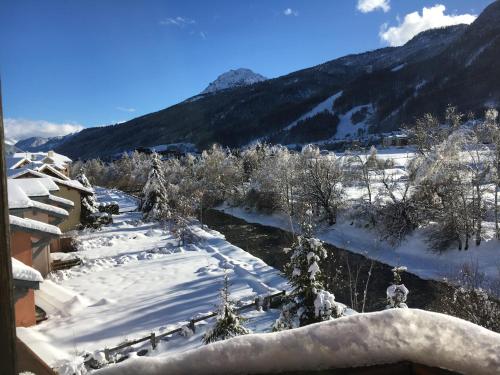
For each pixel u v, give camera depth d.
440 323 1.03
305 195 32.94
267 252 27.36
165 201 34.41
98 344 12.37
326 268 23.75
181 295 16.67
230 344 1.09
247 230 33.78
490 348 0.94
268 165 38.59
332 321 1.09
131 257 22.89
